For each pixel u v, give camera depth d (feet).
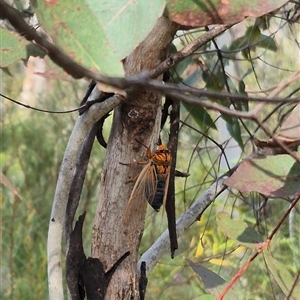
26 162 7.22
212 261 4.52
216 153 5.48
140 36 2.98
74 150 3.41
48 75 2.96
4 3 2.63
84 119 3.40
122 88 2.85
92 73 2.78
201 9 3.09
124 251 3.44
